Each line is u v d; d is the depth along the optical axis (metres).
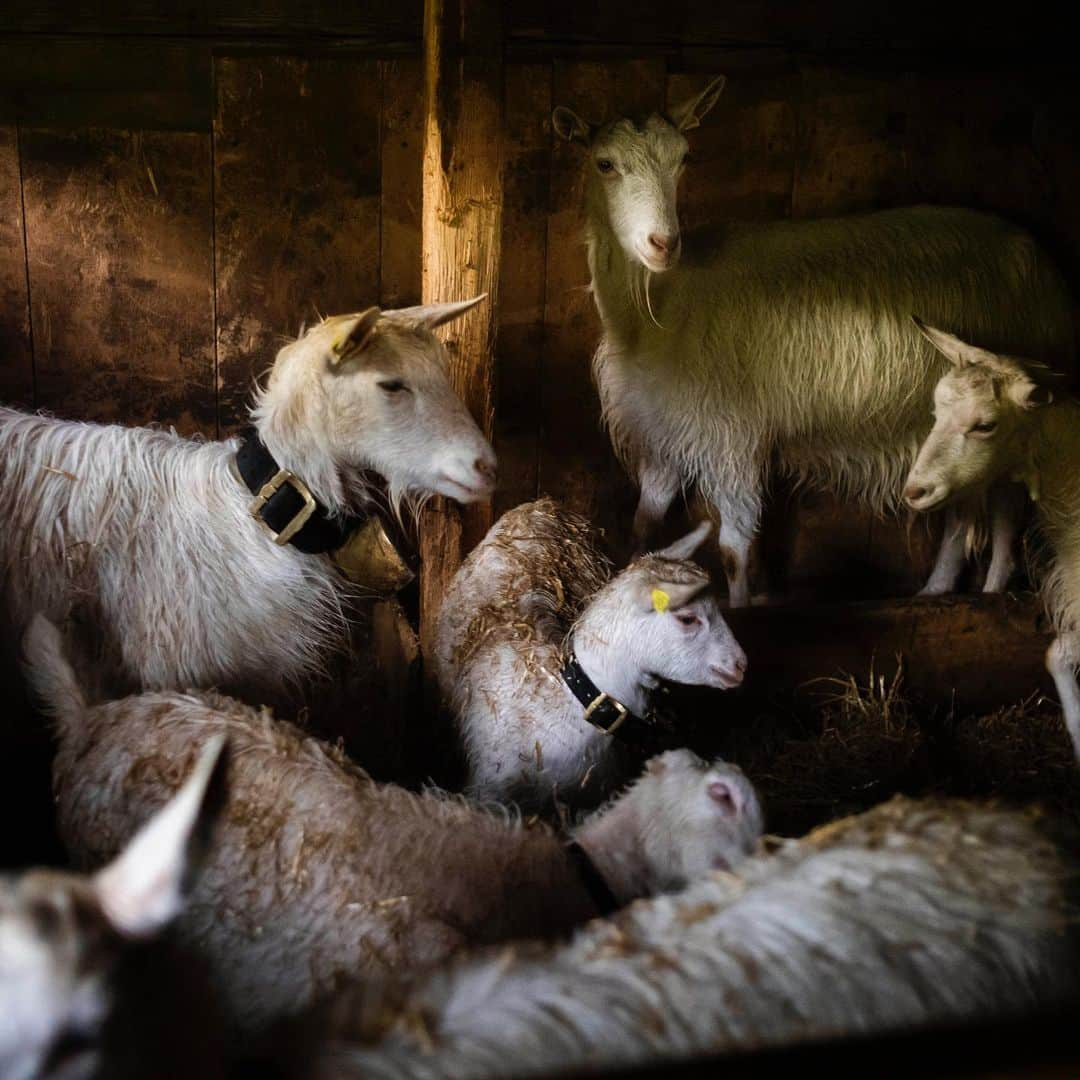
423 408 1.42
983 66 2.30
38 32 2.01
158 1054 0.56
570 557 1.76
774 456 2.18
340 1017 0.62
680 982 0.64
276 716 1.49
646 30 2.18
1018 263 2.16
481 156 1.73
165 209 2.12
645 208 1.83
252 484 1.43
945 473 1.83
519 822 1.11
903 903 0.70
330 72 2.11
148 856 0.53
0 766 1.45
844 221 2.12
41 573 1.40
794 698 1.93
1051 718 1.98
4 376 2.13
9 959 0.50
